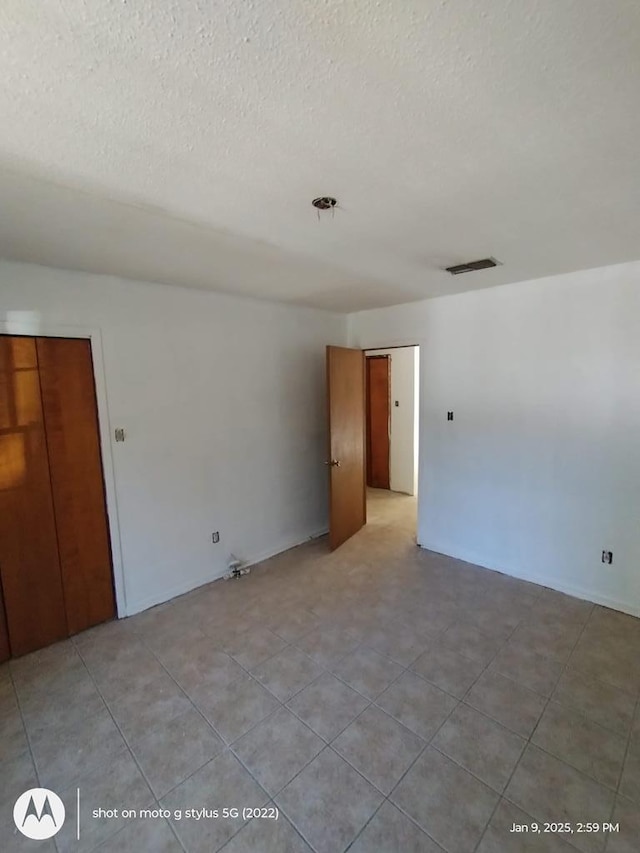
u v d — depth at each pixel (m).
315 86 1.01
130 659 2.51
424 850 1.46
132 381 2.92
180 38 0.85
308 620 2.88
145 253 2.29
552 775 1.72
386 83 1.01
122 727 2.01
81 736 1.96
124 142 1.24
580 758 1.79
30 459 2.55
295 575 3.55
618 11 0.82
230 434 3.54
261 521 3.85
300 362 4.07
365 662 2.43
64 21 0.80
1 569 2.48
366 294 3.49
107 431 2.83
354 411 4.35
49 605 2.67
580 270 2.87
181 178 1.47
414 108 1.11
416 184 1.55
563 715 2.02
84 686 2.29
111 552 2.91
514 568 3.45
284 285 3.13
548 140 1.27
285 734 1.95
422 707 2.09
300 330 4.05
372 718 2.03
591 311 2.88
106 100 1.04
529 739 1.89
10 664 2.49
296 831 1.53
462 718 2.01
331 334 4.36
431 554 3.94
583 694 2.15
